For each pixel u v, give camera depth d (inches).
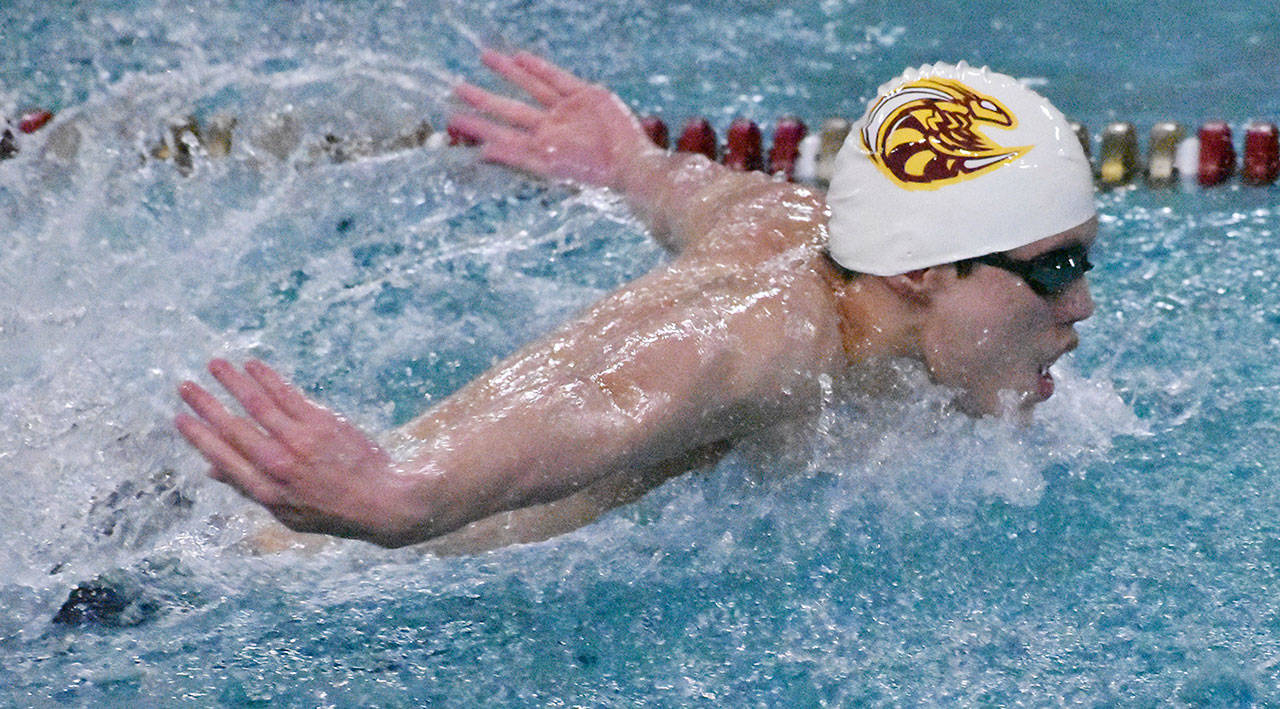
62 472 251.8
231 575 241.1
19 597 232.7
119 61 455.2
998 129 243.3
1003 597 234.1
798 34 528.4
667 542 251.3
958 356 249.3
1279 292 329.4
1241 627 223.1
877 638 225.6
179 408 265.6
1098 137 439.2
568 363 229.3
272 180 374.9
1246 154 405.1
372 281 328.2
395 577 243.6
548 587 240.4
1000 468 263.0
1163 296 328.8
